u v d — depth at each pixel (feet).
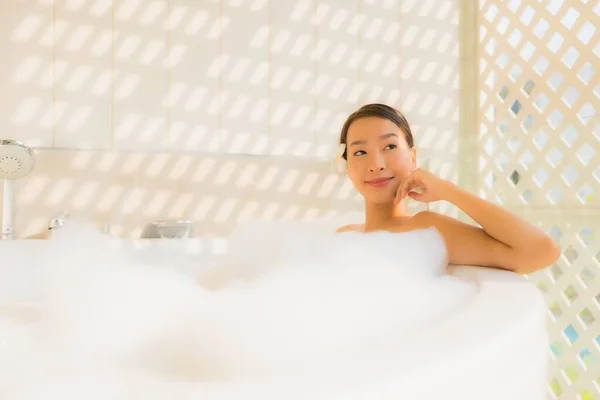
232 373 2.04
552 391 6.13
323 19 6.88
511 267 2.93
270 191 6.58
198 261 4.81
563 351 6.00
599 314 5.67
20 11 5.78
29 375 1.23
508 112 7.10
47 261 4.02
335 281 2.88
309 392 1.10
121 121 6.10
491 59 7.34
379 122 3.57
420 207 7.12
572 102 6.43
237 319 2.37
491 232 2.97
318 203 6.75
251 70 6.59
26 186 5.71
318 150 6.82
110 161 6.00
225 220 6.40
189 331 2.30
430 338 1.49
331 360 1.31
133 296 2.69
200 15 6.40
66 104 5.92
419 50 7.31
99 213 5.96
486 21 7.41
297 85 6.77
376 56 7.11
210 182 6.35
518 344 1.57
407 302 2.49
